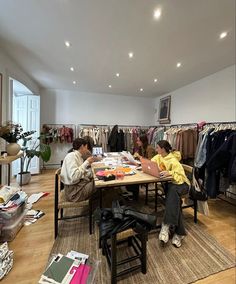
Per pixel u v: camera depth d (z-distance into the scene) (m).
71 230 2.00
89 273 1.39
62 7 1.67
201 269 1.47
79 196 1.85
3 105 2.65
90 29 2.03
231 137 2.40
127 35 2.14
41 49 2.54
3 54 2.64
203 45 2.33
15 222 1.89
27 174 3.63
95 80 4.03
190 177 2.18
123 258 1.55
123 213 1.35
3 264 1.37
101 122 5.39
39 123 4.39
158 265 1.50
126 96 5.57
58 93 5.02
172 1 1.55
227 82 3.06
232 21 1.82
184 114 4.27
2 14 1.78
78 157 2.03
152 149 3.00
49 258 1.55
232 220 2.29
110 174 1.77
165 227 1.81
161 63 2.96
